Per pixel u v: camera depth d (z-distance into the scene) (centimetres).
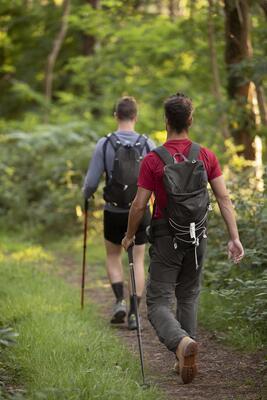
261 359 1016
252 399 847
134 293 953
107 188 1234
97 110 3662
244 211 1360
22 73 4219
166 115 901
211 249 1435
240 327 1144
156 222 894
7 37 4000
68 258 2083
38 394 777
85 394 816
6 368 938
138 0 2372
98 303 1484
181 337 861
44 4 3856
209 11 1988
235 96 1891
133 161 1217
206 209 880
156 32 2511
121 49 2723
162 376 959
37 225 2473
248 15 1770
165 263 895
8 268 1733
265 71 1627
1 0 3762
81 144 2770
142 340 1178
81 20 2652
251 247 1286
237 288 1196
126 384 862
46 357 963
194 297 936
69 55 4066
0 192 2606
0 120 3800
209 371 980
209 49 2238
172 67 2700
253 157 1908
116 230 1259
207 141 2239
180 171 866
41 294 1427
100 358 985
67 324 1167
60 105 3900
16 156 2698
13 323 1201
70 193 2445
